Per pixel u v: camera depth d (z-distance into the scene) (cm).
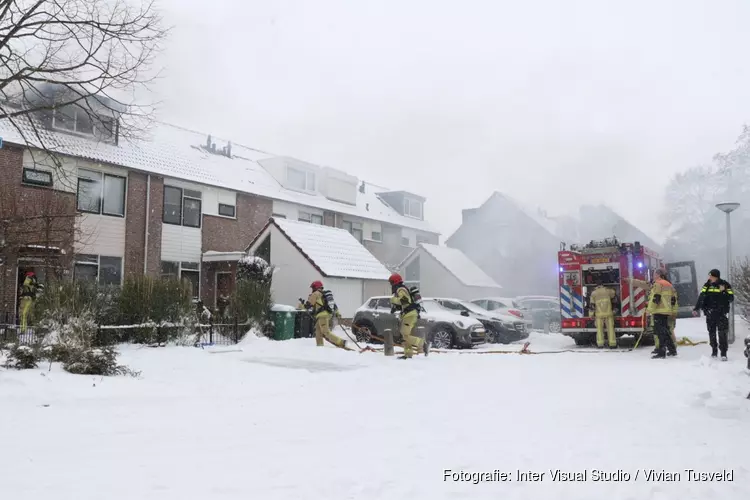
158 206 2309
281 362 1168
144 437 555
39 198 1853
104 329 1238
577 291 1683
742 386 804
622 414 664
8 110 1692
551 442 535
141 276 1371
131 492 392
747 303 1698
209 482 416
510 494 395
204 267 2462
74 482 413
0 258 1468
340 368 1100
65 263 1631
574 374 1012
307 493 393
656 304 1305
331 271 2178
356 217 3303
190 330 1388
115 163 2141
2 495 383
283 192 2906
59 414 643
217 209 2553
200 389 837
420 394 814
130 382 854
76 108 2036
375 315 1758
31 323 1236
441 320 1659
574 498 388
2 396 699
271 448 516
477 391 838
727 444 529
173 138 2727
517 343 1889
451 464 463
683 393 789
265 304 1627
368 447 520
